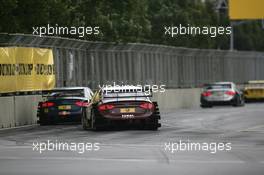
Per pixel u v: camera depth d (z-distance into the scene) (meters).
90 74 143.00
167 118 120.75
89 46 141.75
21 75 107.94
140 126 97.56
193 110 154.25
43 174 50.69
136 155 62.59
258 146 70.38
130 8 158.50
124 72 157.38
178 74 184.50
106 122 91.31
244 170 52.31
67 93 106.94
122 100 91.62
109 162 57.59
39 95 113.62
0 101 100.00
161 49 174.00
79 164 56.31
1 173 51.28
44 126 104.69
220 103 170.88
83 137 82.38
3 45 107.88
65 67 131.50
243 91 197.00
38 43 118.00
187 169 52.91
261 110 149.62
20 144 73.81
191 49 191.25
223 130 92.12
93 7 145.25
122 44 153.38
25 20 122.69
